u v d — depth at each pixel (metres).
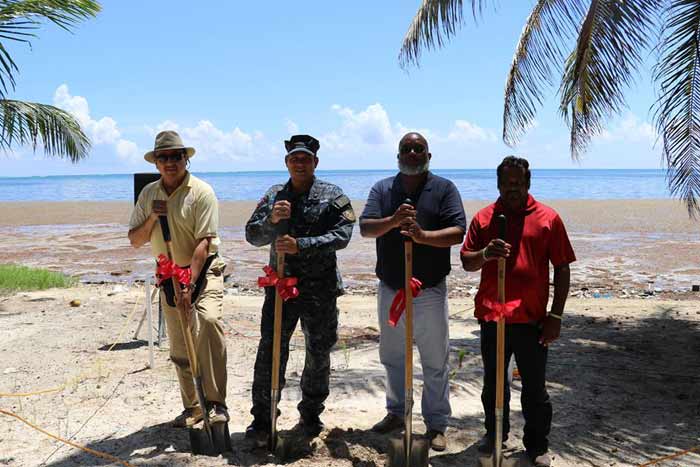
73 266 16.19
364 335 8.34
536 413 4.00
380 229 4.05
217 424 4.19
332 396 5.57
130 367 6.52
